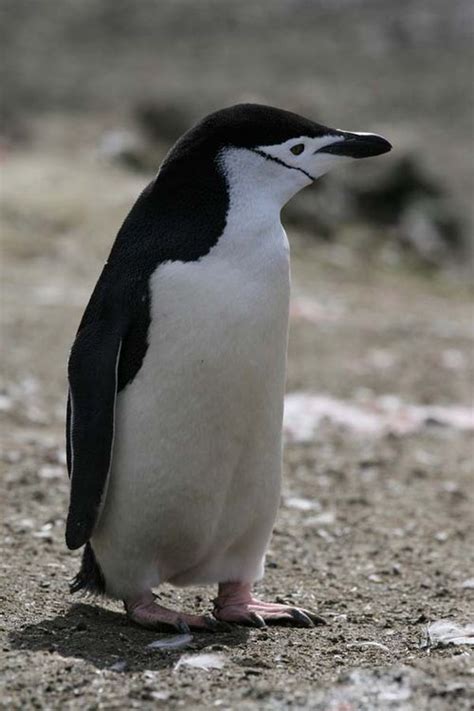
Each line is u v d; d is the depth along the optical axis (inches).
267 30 4576.8
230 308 613.6
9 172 2758.4
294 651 622.5
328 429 1309.1
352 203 2940.5
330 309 2106.3
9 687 537.6
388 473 1151.6
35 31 4475.9
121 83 3981.3
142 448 628.4
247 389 626.8
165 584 783.7
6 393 1346.0
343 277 2532.0
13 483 986.1
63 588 739.4
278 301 627.2
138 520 642.8
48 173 2748.5
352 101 3912.4
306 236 2783.0
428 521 991.0
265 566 844.0
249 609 688.4
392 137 3144.7
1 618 661.9
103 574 675.4
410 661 594.6
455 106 3907.5
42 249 2274.9
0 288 1971.0
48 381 1427.2
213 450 632.4
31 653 585.6
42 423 1240.2
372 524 973.2
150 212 640.4
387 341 1840.6
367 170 2984.7
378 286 2522.1
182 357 614.9
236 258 620.1
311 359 1670.8
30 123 3408.0
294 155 647.1
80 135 3272.6
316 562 861.2
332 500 1038.4
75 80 3996.1
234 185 633.6
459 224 2965.1
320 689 532.4
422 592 792.9
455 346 1851.6
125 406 626.8
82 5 4722.0
